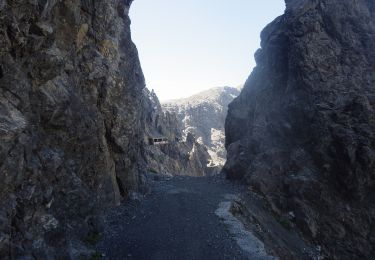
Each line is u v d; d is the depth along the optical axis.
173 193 46.59
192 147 136.25
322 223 43.66
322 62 54.56
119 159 38.25
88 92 32.50
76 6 27.78
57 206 22.38
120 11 41.97
